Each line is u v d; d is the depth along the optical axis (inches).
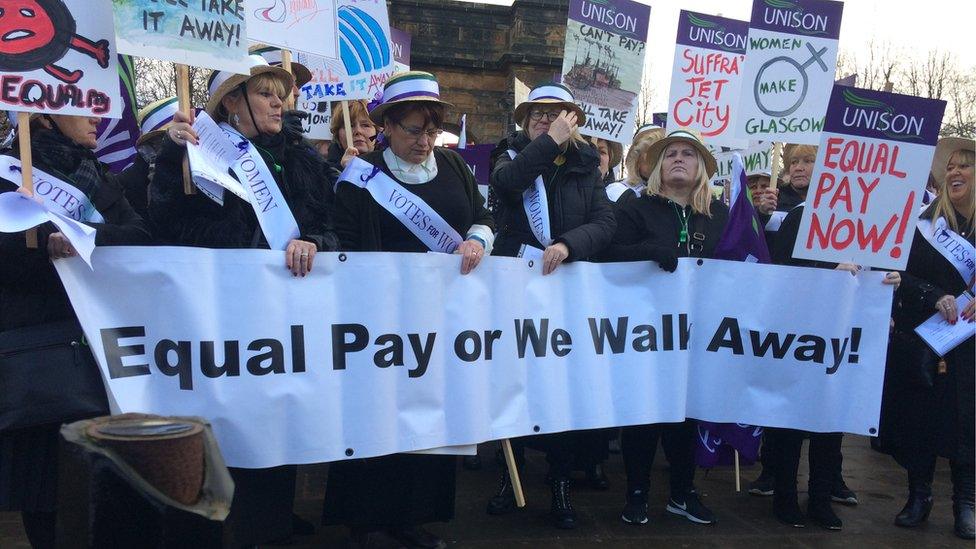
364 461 131.1
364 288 122.4
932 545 154.2
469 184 143.3
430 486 134.9
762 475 187.0
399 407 125.9
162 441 65.1
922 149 152.6
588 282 146.6
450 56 531.2
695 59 216.5
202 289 111.5
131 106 180.1
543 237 151.1
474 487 187.0
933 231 167.0
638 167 204.1
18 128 106.1
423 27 532.4
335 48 151.6
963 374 160.1
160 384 108.8
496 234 161.8
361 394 121.9
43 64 100.7
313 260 117.6
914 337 164.2
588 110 210.4
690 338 153.2
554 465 157.5
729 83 218.7
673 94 216.5
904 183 153.1
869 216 153.9
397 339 125.3
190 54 109.2
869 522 167.6
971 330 158.1
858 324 157.1
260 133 120.3
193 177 111.1
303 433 117.2
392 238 136.1
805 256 154.3
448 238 134.2
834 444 162.6
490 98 539.8
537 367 141.0
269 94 119.7
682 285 151.9
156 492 64.5
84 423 70.0
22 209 98.3
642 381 149.2
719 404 154.6
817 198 153.8
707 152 158.2
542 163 146.3
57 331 103.5
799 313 155.6
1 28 98.3
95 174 111.1
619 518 163.2
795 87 190.2
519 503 137.0
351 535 137.4
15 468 102.7
